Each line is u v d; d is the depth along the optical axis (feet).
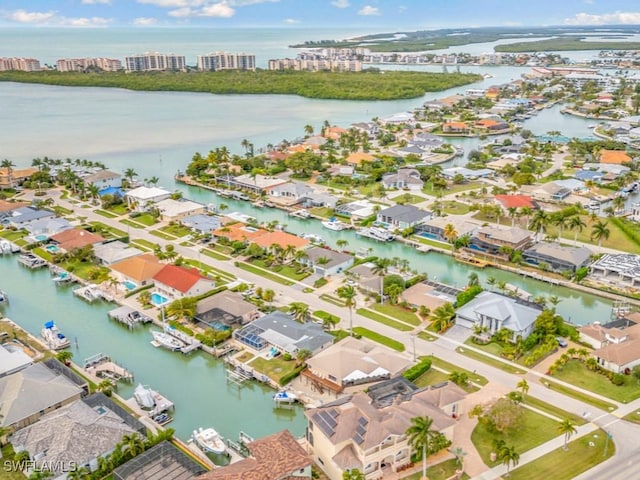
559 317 376.48
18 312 429.38
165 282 440.45
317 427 264.11
